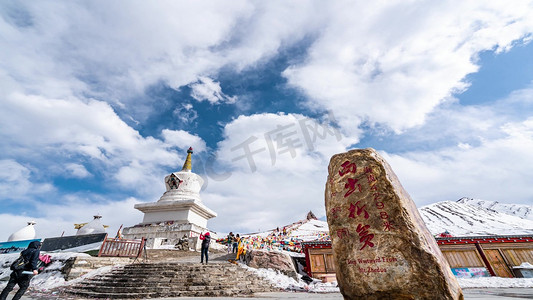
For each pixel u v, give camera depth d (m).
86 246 16.12
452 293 3.92
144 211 28.16
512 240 14.95
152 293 8.70
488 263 14.41
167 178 31.14
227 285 9.76
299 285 11.68
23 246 18.77
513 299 6.27
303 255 16.72
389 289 4.17
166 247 21.27
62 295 9.40
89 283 10.51
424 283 4.00
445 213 51.84
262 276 12.16
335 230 5.09
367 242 4.62
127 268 11.95
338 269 4.82
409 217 4.57
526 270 13.59
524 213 73.94
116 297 8.59
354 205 5.04
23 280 6.08
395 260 4.29
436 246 4.73
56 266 13.16
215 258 16.80
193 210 27.70
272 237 28.98
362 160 5.38
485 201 92.56
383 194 4.86
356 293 4.44
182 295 8.67
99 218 29.95
